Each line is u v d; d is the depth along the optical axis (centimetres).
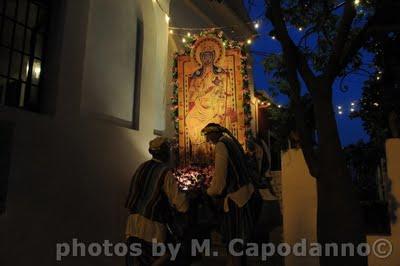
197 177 583
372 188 873
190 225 542
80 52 454
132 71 569
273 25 410
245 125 611
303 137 359
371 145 884
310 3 501
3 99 386
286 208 457
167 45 695
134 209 370
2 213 346
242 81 628
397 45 451
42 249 383
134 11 584
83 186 442
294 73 375
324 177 337
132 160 532
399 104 462
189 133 640
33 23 425
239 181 353
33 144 382
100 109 492
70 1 447
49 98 420
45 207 390
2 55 388
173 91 655
